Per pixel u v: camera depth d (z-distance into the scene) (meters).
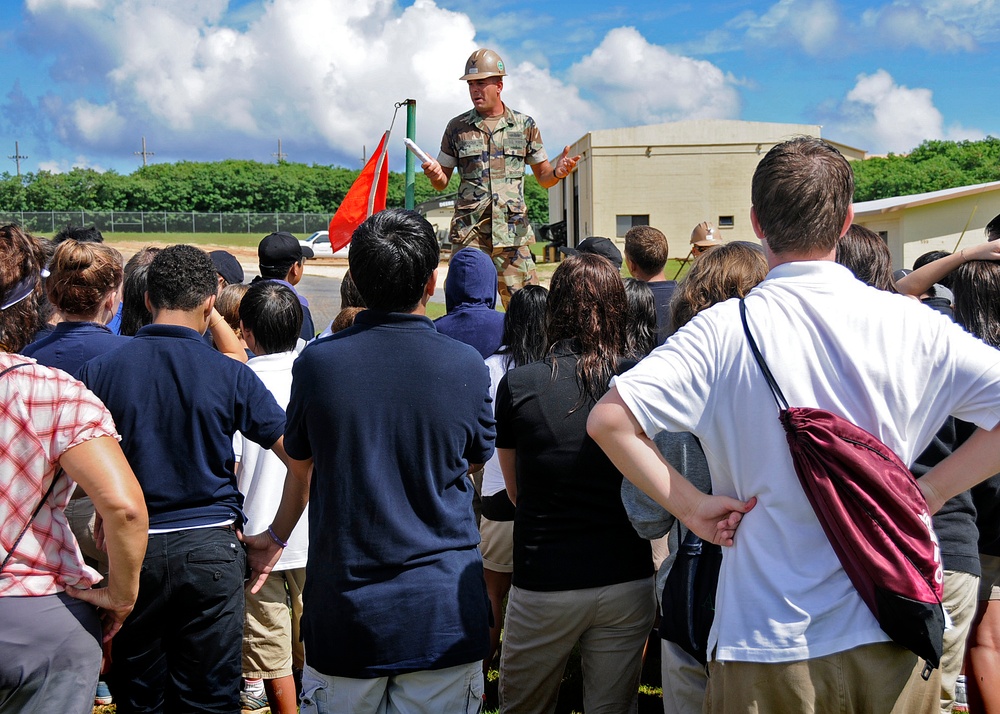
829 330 2.05
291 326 3.87
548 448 2.95
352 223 7.41
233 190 76.44
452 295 4.51
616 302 3.10
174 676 3.08
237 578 3.08
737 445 2.08
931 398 2.04
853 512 1.94
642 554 3.04
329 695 2.57
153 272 3.14
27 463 2.31
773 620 1.98
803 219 2.14
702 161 31.44
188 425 3.00
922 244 20.22
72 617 2.39
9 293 2.70
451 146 6.77
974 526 3.09
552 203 40.78
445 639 2.55
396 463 2.57
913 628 1.90
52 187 71.31
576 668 4.71
